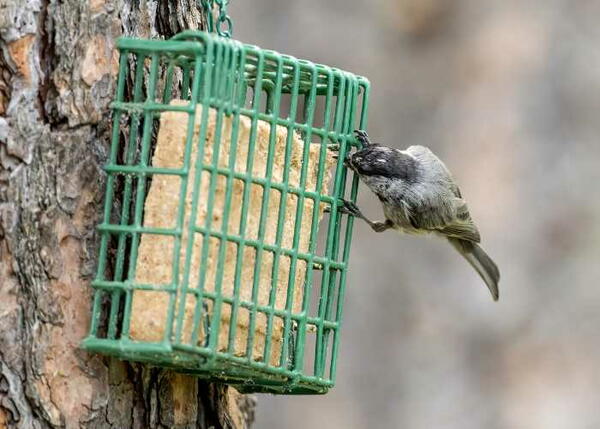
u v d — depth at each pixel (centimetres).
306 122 1030
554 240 2072
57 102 942
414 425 2059
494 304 2070
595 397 2002
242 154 948
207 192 911
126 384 967
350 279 2120
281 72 975
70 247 935
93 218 943
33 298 924
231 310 934
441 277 2102
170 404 1003
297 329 1012
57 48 947
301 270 1024
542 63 2144
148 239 902
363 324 2108
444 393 2061
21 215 926
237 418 1131
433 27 2206
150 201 907
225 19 1100
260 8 2198
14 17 934
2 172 924
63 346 930
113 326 912
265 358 963
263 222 959
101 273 923
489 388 2045
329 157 1066
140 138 977
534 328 2048
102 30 962
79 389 937
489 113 2139
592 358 2019
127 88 977
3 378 916
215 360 914
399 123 2172
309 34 2194
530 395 2025
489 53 2169
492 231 2084
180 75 1034
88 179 944
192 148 906
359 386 2094
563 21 2162
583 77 2128
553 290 2053
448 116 2158
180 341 888
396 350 2094
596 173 2089
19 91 932
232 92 929
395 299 2109
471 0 2208
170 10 1059
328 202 1058
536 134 2117
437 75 2181
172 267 892
